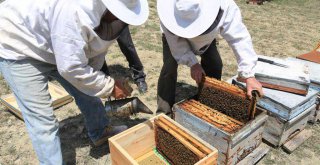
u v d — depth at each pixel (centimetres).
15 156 284
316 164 276
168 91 305
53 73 229
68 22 167
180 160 227
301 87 264
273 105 265
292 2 1083
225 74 453
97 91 206
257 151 265
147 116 344
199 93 277
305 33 691
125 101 272
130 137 231
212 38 260
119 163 219
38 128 215
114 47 556
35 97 210
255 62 252
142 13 183
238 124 236
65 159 279
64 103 366
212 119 241
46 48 196
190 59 265
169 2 235
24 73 204
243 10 915
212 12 226
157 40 595
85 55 186
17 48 197
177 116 267
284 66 290
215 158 200
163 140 238
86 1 166
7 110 356
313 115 320
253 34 662
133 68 392
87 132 317
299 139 296
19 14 191
